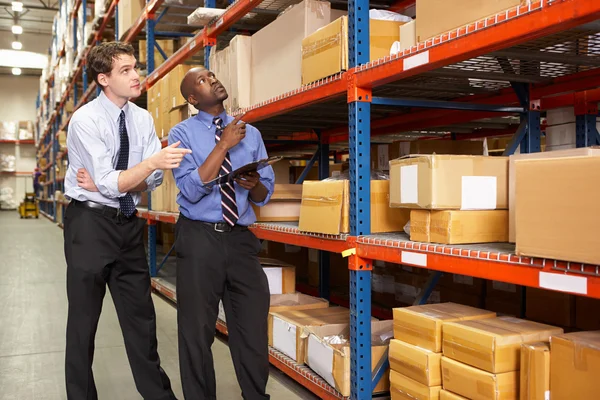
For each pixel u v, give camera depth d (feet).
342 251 7.47
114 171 7.14
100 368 10.71
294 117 12.22
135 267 7.79
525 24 4.73
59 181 53.52
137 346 7.89
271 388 9.27
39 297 17.94
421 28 6.19
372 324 8.34
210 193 7.30
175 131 7.75
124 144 7.58
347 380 7.38
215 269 7.28
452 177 6.12
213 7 12.66
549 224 4.51
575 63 7.25
